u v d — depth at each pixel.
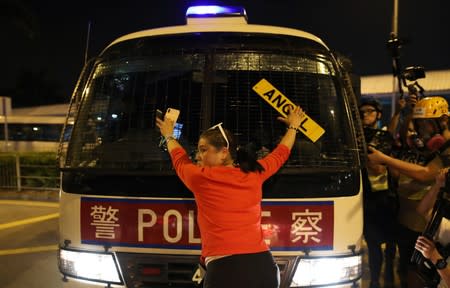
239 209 2.32
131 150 3.09
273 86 3.16
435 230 2.39
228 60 3.21
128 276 2.91
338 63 3.20
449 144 3.14
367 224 4.28
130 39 3.37
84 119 3.26
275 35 3.27
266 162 2.53
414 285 3.78
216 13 3.64
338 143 3.03
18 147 22.98
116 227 2.93
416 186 3.66
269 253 2.39
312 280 2.84
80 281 3.00
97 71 3.38
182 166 2.48
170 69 3.25
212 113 3.11
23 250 6.43
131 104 3.23
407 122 4.16
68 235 3.03
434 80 16.30
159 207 2.88
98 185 2.97
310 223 2.85
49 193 10.77
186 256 2.86
